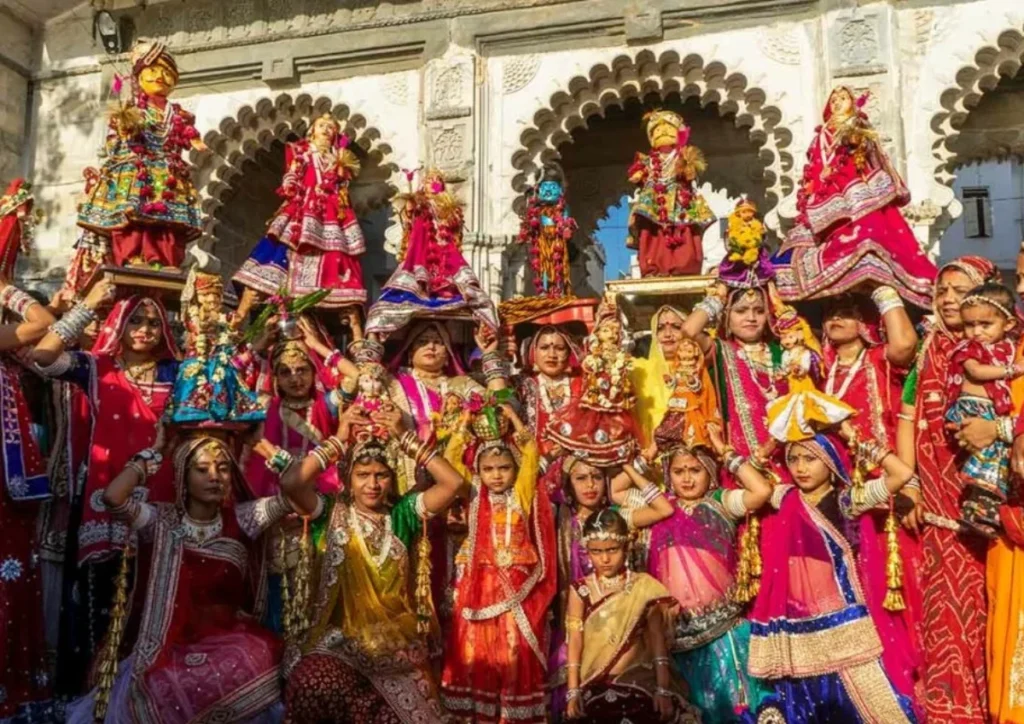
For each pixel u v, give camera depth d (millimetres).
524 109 7719
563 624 4363
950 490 4117
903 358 4590
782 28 7402
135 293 5105
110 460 4660
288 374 4945
